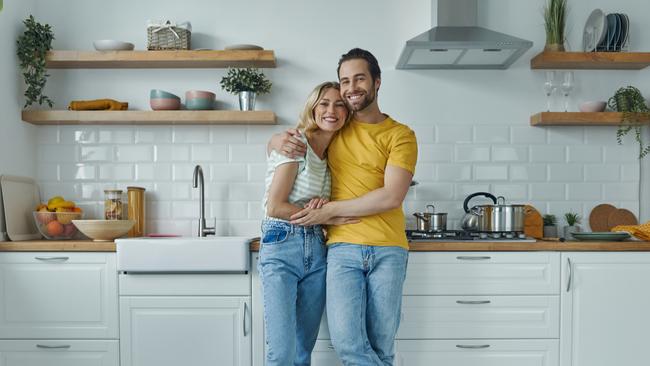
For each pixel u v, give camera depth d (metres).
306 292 2.52
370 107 2.48
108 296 2.96
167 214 3.58
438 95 3.58
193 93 3.40
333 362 2.87
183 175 3.58
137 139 3.58
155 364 2.94
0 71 3.16
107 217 3.32
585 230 3.55
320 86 2.43
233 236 3.57
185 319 2.93
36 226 3.46
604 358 2.93
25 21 3.34
